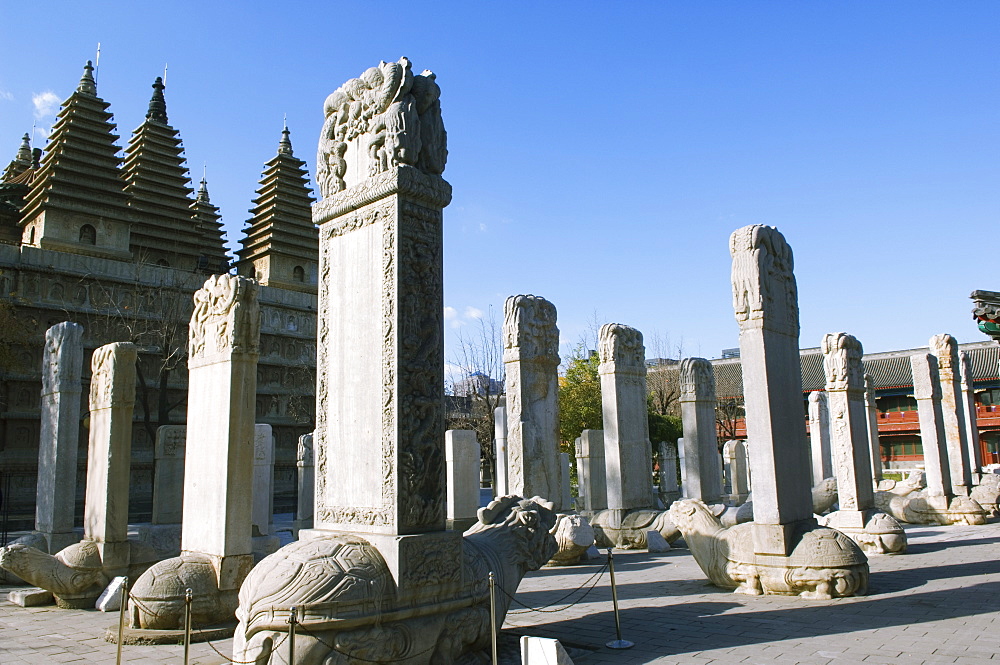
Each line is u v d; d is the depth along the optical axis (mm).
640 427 18906
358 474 7734
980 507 20375
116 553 11961
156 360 47906
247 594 6762
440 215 8281
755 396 11492
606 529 18000
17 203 53594
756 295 11586
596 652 8016
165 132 56281
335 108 8891
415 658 6816
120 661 7492
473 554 8055
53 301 44406
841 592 10602
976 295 16703
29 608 11539
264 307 53875
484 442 43750
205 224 59688
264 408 53094
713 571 11867
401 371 7508
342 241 8539
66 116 48562
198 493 10562
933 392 21422
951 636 8266
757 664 7379
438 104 8578
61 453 14656
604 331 18734
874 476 24891
